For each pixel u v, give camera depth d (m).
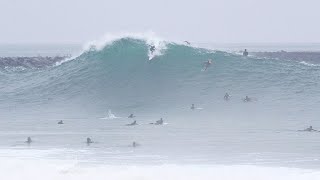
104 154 162.50
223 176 137.75
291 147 170.00
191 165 148.50
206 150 165.75
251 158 156.12
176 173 140.38
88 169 143.50
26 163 150.12
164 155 160.75
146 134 192.12
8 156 160.62
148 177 136.75
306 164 149.12
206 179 135.62
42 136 191.88
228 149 167.88
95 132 197.62
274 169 143.75
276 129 199.38
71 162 152.00
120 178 135.88
